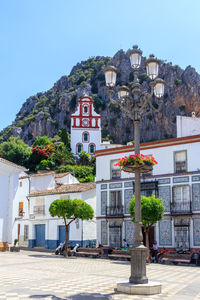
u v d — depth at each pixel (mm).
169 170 25453
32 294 9117
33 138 120938
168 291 10352
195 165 24422
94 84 131000
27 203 36000
